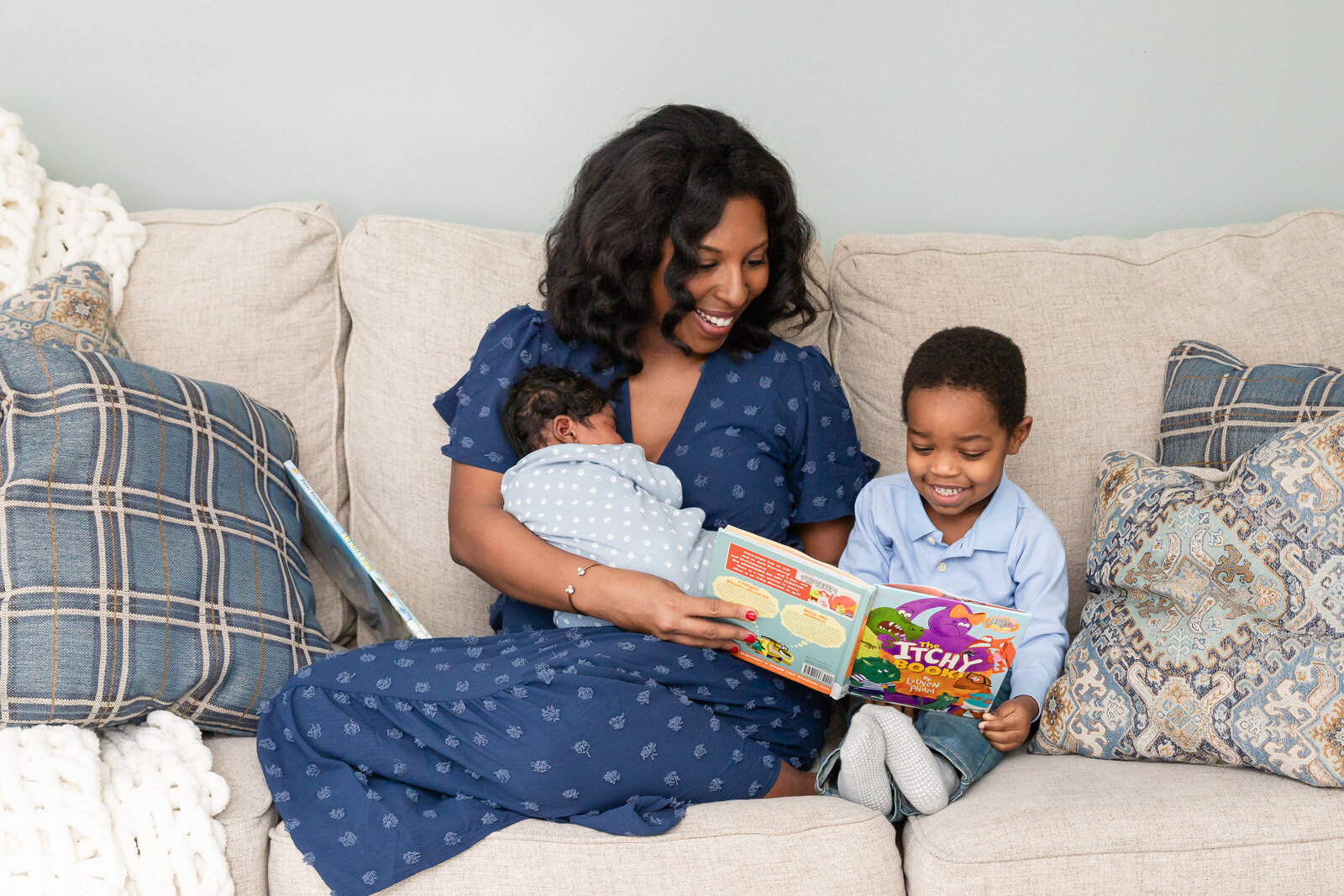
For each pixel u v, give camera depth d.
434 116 1.80
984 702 1.15
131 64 1.76
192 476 1.26
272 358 1.56
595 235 1.30
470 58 1.78
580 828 1.02
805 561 1.08
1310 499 1.10
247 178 1.81
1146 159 1.84
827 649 1.12
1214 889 0.96
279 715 1.14
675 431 1.36
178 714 1.16
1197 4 1.78
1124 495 1.30
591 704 1.05
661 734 1.08
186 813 0.98
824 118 1.82
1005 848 0.96
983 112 1.82
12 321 1.30
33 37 1.74
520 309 1.45
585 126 1.81
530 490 1.27
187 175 1.80
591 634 1.16
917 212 1.86
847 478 1.40
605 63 1.79
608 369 1.38
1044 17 1.78
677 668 1.13
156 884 0.94
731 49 1.79
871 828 1.01
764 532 1.34
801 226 1.39
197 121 1.78
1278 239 1.59
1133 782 1.07
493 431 1.35
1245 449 1.36
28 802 0.93
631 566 1.21
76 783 0.96
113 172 1.79
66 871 0.91
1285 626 1.09
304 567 1.41
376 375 1.54
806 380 1.40
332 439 1.60
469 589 1.51
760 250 1.28
